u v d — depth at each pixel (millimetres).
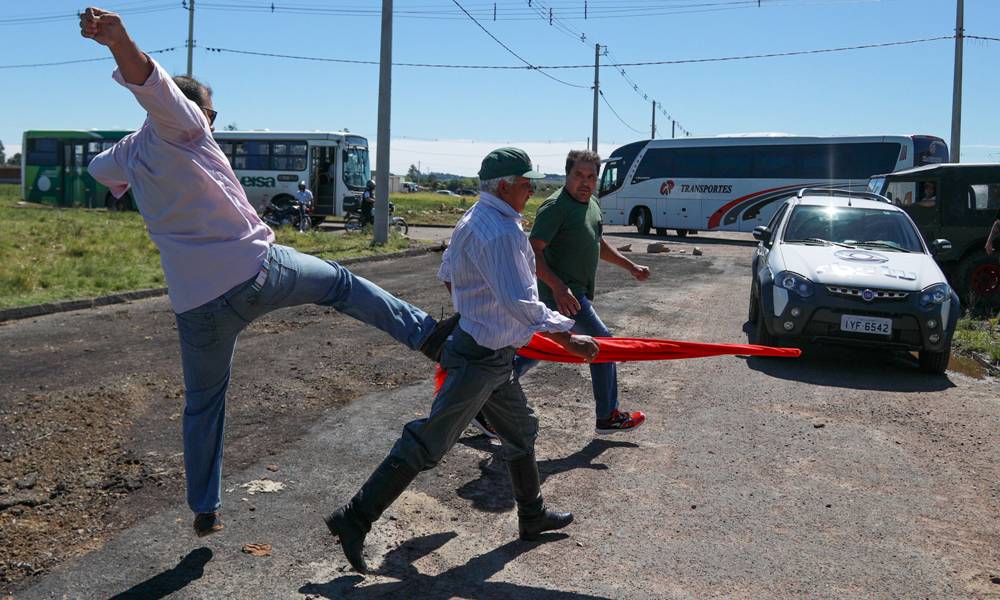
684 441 5668
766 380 7543
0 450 4930
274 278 3414
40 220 24031
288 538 3936
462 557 3822
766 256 9305
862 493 4770
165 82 3029
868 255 8695
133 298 11406
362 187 30844
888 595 3562
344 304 3600
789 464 5250
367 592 3457
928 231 13812
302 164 30203
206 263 3299
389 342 8461
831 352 9039
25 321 9586
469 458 5156
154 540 3867
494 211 3432
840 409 6625
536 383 7047
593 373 5461
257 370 7137
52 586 3418
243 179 30641
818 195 10281
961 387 7598
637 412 5941
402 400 6328
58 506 4211
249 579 3531
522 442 3885
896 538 4156
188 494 3645
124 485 4500
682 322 10609
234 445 5211
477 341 3512
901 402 6934
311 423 5707
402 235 24047
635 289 13758
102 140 33750
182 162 3199
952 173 13641
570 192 5180
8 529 3928
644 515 4379
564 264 5258
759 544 4047
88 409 5816
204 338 3430
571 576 3662
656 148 31062
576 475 4965
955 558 3943
